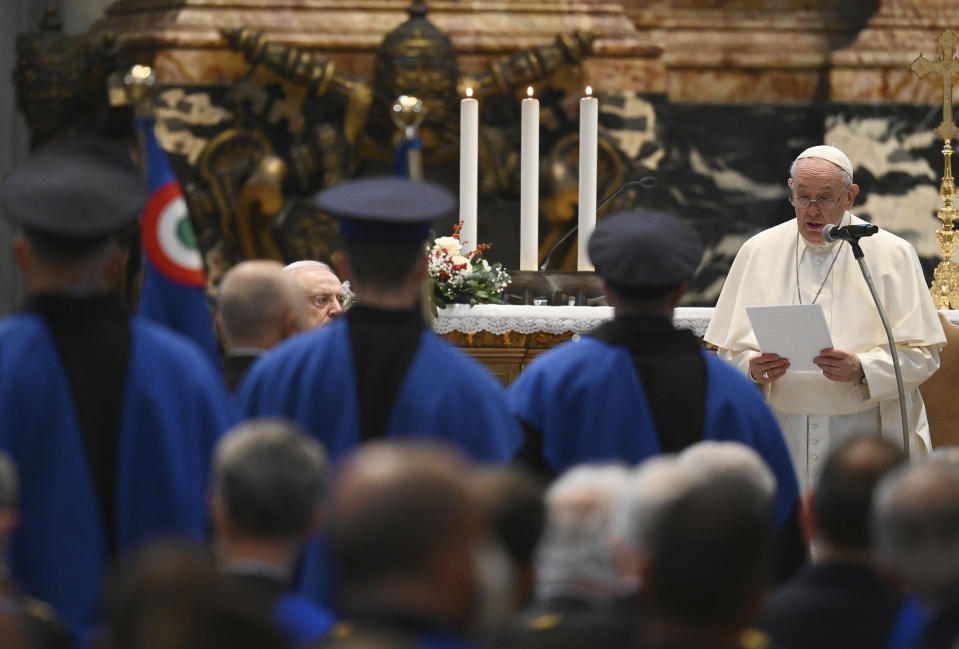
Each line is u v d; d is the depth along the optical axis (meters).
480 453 12.17
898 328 21.06
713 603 7.26
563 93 34.06
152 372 11.20
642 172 34.25
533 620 8.57
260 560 8.97
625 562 8.68
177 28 33.12
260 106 33.31
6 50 35.09
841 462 9.63
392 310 12.40
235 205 33.22
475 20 34.19
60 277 11.22
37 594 10.82
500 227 34.44
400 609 6.92
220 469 9.04
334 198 12.46
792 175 21.59
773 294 21.83
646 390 13.56
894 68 34.81
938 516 8.50
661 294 13.72
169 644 6.06
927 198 34.69
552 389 13.70
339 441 12.01
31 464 10.86
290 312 14.09
